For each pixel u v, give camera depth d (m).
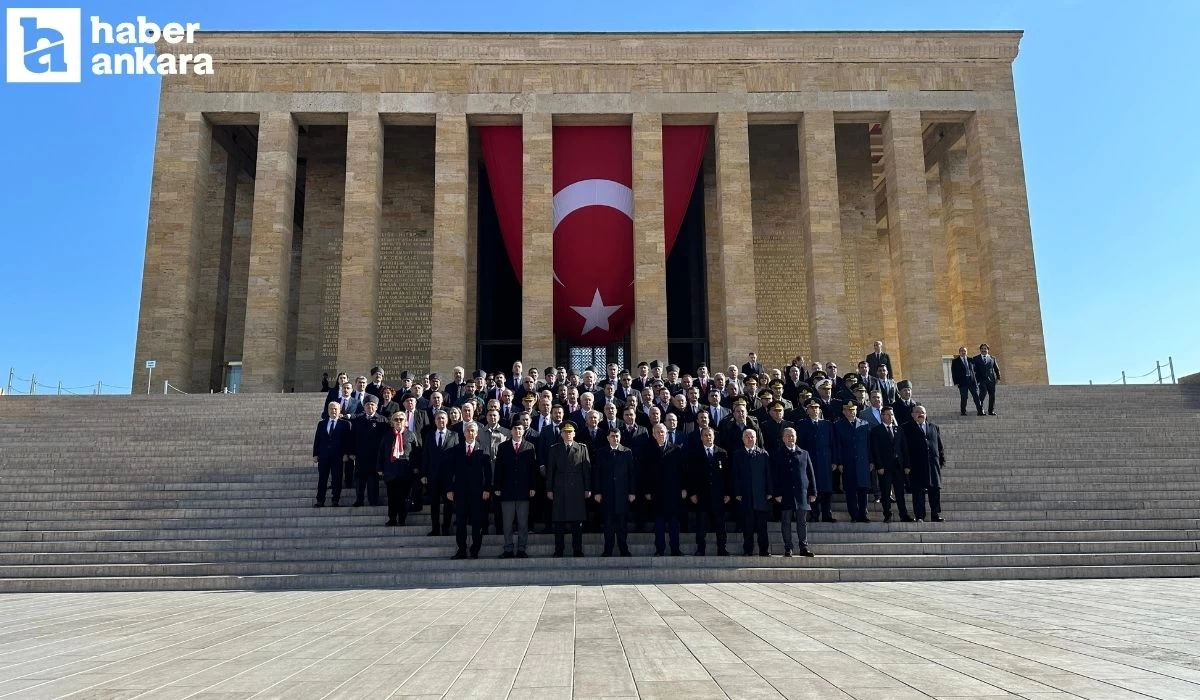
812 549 12.67
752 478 12.50
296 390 32.72
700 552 12.80
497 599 9.80
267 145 30.95
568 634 7.26
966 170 34.81
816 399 14.79
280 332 30.06
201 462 16.41
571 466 12.48
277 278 30.06
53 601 10.38
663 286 30.52
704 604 9.13
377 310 32.97
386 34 31.58
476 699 5.01
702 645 6.66
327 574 12.06
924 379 29.95
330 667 5.94
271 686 5.36
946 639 6.83
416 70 31.59
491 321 34.44
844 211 35.19
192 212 30.48
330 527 13.62
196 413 20.31
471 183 33.59
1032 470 15.71
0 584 11.73
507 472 12.54
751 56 31.94
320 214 34.16
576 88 31.66
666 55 31.88
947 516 13.84
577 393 15.18
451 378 29.48
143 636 7.42
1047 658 6.00
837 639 6.87
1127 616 8.04
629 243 31.72
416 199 34.41
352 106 31.30
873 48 32.19
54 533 13.44
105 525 13.77
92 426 19.14
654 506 12.68
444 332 29.89
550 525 13.59
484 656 6.31
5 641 7.21
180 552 12.74
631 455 12.58
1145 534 12.98
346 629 7.68
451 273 30.31
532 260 30.61
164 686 5.37
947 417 19.33
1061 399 21.19
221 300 33.59
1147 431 17.94
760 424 13.77
